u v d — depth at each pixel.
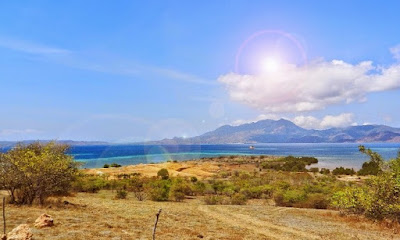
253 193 42.91
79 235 13.16
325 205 31.00
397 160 22.20
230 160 127.06
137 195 37.47
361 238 17.11
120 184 46.56
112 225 15.92
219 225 19.06
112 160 128.50
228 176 73.56
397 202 21.20
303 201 32.59
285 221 21.83
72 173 24.44
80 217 17.70
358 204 22.72
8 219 15.59
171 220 19.52
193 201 37.03
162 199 36.25
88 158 143.50
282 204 34.06
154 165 85.56
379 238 17.28
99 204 25.36
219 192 45.34
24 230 11.22
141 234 14.39
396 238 17.45
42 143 25.05
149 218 19.44
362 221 22.16
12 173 21.48
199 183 48.03
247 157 145.50
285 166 95.81
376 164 22.95
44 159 22.00
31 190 21.89
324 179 63.41
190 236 14.87
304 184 52.53
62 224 15.21
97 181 46.75
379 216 21.83
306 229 19.23
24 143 23.80
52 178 22.48
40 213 17.86
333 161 128.38
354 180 63.44
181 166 85.94
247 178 64.88
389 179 21.47
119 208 23.33
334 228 19.72
